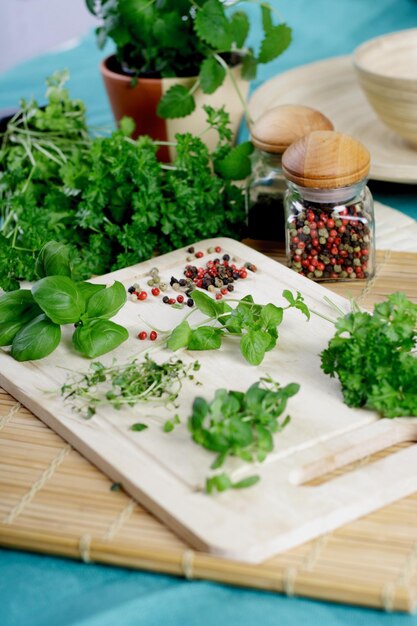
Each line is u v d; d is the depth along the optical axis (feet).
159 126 3.83
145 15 3.67
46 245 3.21
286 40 3.80
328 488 2.70
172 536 2.66
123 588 2.59
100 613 2.52
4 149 3.82
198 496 2.69
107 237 3.54
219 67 3.67
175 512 2.65
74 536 2.65
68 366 3.07
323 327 3.14
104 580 2.61
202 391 2.95
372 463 2.76
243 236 3.60
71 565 2.65
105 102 4.36
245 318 3.05
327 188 3.21
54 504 2.74
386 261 3.44
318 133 3.25
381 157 3.70
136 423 2.86
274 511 2.65
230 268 3.35
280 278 3.33
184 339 3.05
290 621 2.52
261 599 2.56
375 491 2.69
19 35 7.30
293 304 3.09
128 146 3.46
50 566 2.65
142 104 3.79
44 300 3.03
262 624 2.51
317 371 3.00
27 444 2.90
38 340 3.05
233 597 2.57
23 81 4.55
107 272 3.50
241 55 3.89
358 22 4.78
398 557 2.60
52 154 3.80
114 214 3.52
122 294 3.12
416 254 3.45
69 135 3.90
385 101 3.57
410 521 2.67
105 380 2.99
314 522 2.63
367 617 2.53
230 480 2.66
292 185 3.28
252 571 2.57
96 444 2.82
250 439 2.71
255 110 3.91
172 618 2.52
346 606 2.55
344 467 2.81
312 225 3.30
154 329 3.18
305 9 4.90
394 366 2.83
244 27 3.78
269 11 3.81
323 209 3.29
